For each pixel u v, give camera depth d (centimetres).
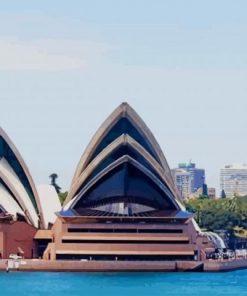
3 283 18638
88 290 16988
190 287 17888
